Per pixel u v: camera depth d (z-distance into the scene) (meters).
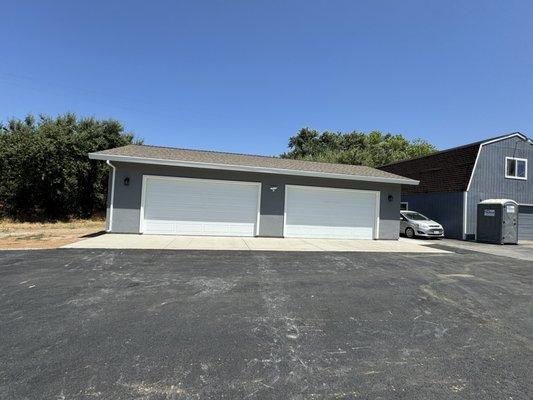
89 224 19.02
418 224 17.72
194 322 4.48
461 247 14.30
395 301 5.75
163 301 5.25
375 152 42.56
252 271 7.51
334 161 38.75
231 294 5.73
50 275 6.54
